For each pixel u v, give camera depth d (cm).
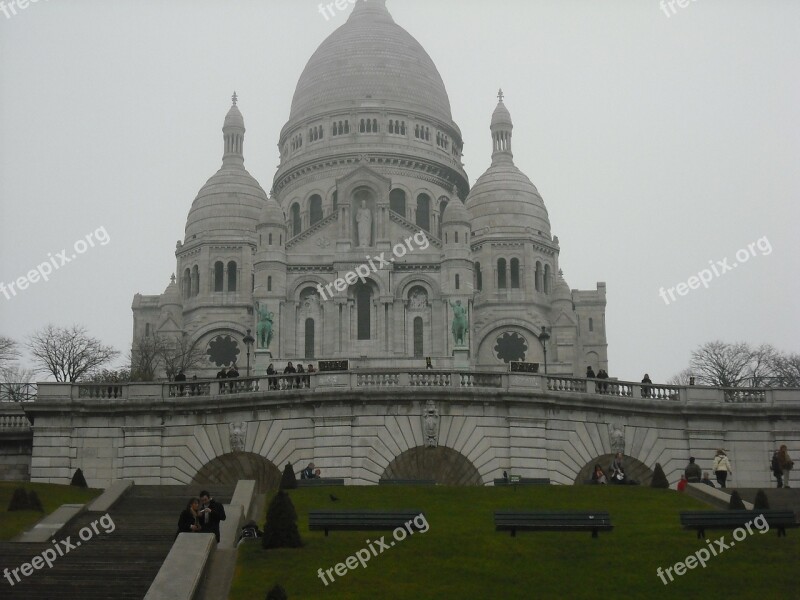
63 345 12838
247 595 4031
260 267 14725
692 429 7006
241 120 16988
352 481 6594
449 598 4103
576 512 4809
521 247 15788
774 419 7025
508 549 4603
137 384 6950
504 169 16600
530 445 6719
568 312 15588
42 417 6900
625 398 6950
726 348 14262
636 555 4550
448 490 5759
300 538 4562
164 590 3816
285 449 6712
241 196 16175
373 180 15188
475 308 15612
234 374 7850
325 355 14575
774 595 4188
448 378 6812
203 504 4475
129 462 6850
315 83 17438
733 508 5338
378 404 6688
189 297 15875
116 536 4606
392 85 17275
